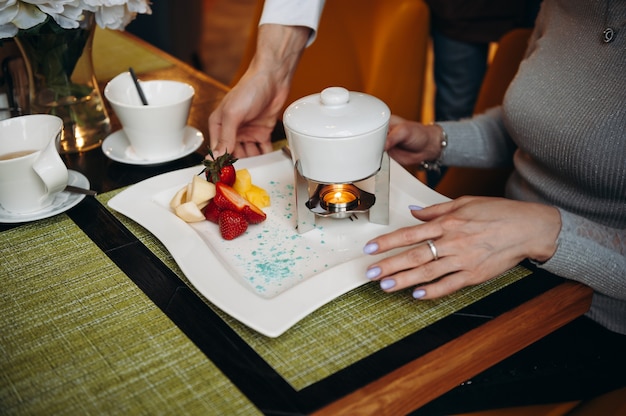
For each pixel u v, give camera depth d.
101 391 0.67
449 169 1.64
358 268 0.82
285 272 0.85
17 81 1.19
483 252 0.80
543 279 0.84
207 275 0.80
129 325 0.76
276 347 0.72
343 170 0.84
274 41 1.24
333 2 1.77
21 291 0.82
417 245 0.88
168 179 1.04
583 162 0.99
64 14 1.03
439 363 0.71
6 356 0.72
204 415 0.63
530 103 1.06
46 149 0.93
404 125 1.25
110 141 1.19
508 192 1.23
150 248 0.90
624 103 0.94
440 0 2.06
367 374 0.68
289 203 1.01
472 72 2.18
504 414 0.94
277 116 1.29
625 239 0.89
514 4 2.04
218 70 3.72
